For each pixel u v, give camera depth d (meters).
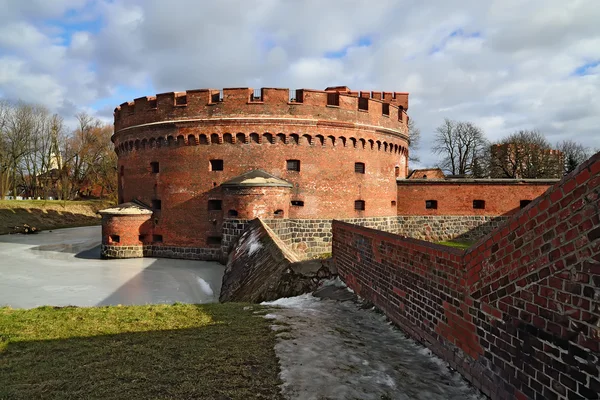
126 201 30.11
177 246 26.97
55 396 5.35
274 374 6.21
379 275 10.08
